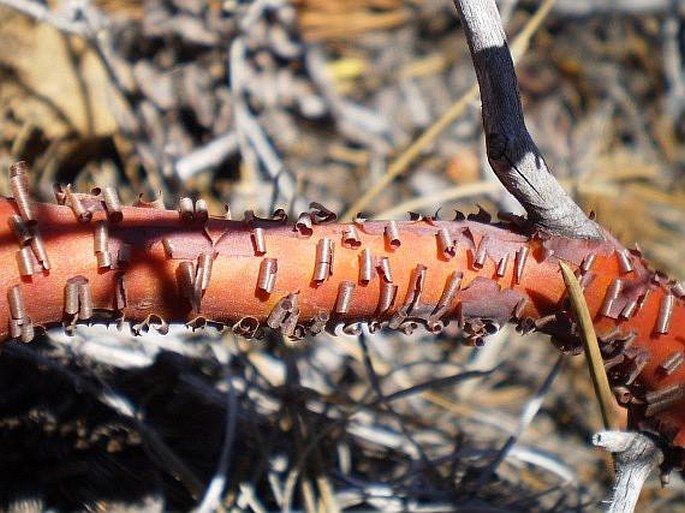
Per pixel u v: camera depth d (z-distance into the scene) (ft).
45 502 1.17
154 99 1.78
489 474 1.30
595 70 2.23
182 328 1.34
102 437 1.20
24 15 1.67
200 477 1.24
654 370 0.90
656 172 2.11
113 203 0.79
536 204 0.86
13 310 0.76
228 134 1.78
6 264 0.75
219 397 1.29
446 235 0.85
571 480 1.41
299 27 2.00
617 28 2.29
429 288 0.85
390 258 0.84
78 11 1.67
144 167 1.71
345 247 0.83
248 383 1.31
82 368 1.24
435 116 2.04
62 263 0.76
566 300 0.87
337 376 1.56
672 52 2.27
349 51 2.14
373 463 1.36
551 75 2.20
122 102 1.71
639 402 0.93
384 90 2.07
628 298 0.88
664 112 2.23
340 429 1.28
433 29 2.21
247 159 1.73
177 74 1.81
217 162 1.75
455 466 1.30
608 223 1.92
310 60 1.98
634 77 2.24
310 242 0.82
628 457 0.91
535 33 2.24
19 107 1.64
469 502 1.29
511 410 1.61
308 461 1.26
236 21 1.85
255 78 1.89
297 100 1.94
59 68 1.66
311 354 1.51
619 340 0.89
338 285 0.83
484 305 0.87
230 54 1.82
